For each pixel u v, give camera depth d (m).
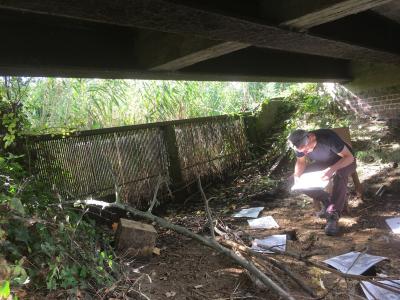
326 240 4.36
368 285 3.17
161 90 7.59
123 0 2.26
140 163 6.09
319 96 8.28
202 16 2.63
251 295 3.22
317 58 6.65
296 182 4.80
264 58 5.39
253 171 7.61
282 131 8.25
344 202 4.62
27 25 3.19
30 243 2.93
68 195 5.10
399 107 6.94
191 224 5.27
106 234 4.43
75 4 2.25
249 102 9.59
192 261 4.04
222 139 7.61
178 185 6.60
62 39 3.40
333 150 4.50
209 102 9.10
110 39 3.74
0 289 2.14
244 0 2.94
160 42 3.76
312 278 3.45
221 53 3.65
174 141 6.59
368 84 7.34
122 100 7.31
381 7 4.28
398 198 5.26
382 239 4.20
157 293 3.32
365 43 4.28
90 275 3.13
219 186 7.23
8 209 2.84
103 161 5.61
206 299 3.21
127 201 5.89
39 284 2.77
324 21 3.14
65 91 6.77
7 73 3.35
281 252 3.50
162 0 2.32
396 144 6.48
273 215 5.47
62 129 5.30
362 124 7.30
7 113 4.52
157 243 4.69
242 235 4.61
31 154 4.81
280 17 3.06
